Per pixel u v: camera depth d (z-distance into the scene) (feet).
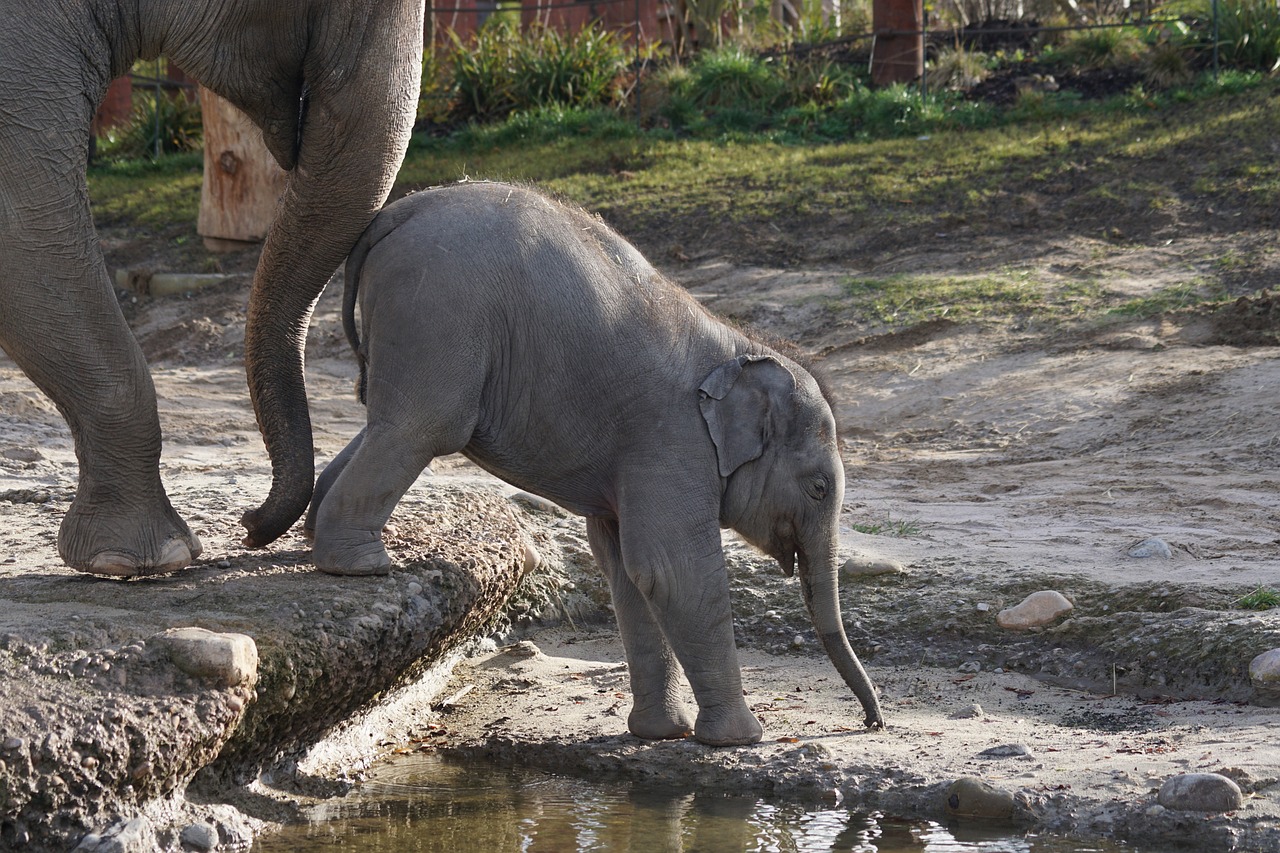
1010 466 36.06
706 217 62.64
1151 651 21.76
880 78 77.56
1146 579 23.94
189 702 15.11
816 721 20.13
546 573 27.35
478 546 22.53
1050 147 64.64
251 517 19.74
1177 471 33.96
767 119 76.95
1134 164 61.41
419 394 17.67
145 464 18.28
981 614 23.89
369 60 18.24
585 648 25.80
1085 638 22.79
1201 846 15.23
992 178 62.13
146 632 15.99
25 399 41.60
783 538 19.02
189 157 85.76
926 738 18.97
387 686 19.47
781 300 53.01
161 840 14.66
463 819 16.87
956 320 48.44
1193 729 18.66
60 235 17.38
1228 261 50.37
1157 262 52.16
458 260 17.71
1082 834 15.75
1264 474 33.27
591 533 20.08
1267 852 14.89
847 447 39.78
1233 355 42.11
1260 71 71.36
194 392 48.08
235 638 15.74
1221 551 26.14
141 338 60.54
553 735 19.97
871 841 15.88
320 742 18.61
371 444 17.99
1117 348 44.27
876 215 60.70
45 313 17.46
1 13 16.98
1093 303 48.52
